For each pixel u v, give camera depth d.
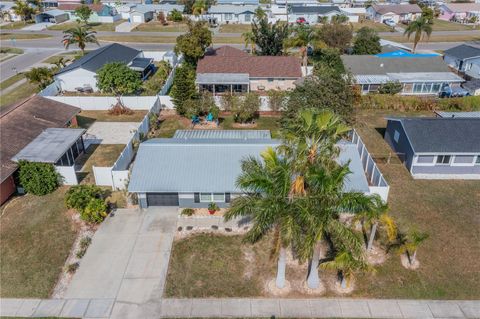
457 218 29.12
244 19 102.19
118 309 21.73
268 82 55.56
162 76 58.00
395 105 49.94
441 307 21.94
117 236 27.08
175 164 30.03
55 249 25.95
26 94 52.97
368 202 19.19
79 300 22.30
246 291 22.84
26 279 23.69
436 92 54.53
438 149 33.62
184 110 45.69
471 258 25.39
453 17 111.00
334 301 22.17
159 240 26.72
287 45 65.31
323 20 96.06
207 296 22.53
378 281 23.52
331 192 18.14
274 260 25.02
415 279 23.72
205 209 29.75
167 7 105.88
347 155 30.66
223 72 55.16
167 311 21.61
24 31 91.50
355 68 56.12
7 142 33.03
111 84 47.25
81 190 28.83
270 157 19.38
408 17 107.06
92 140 41.22
